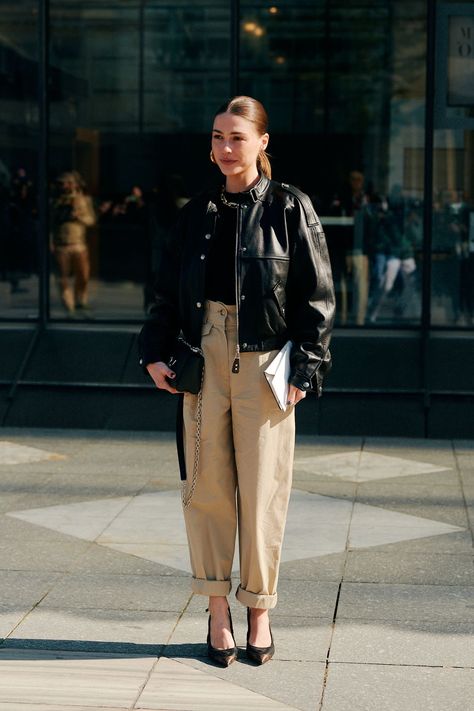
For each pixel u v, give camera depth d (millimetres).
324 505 6895
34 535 6156
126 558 5738
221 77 9859
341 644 4570
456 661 4398
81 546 5949
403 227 9781
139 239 10000
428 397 9375
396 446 8945
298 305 4332
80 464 8125
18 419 9719
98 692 4062
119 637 4625
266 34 9797
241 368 4258
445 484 7547
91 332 9891
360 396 9453
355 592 5234
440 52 9648
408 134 9750
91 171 10000
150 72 9914
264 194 4309
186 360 4285
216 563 4383
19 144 10016
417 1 9664
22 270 10047
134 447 8836
